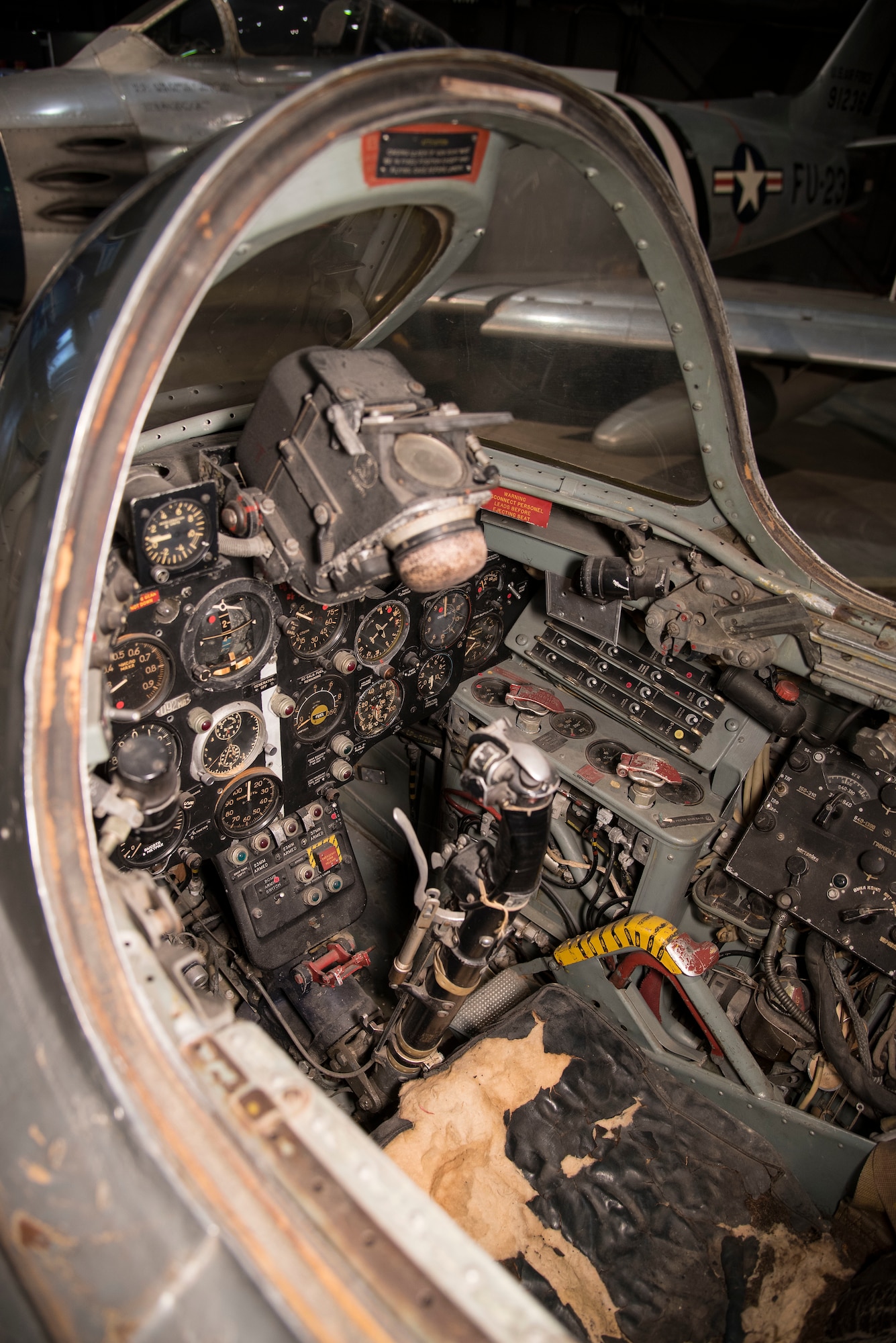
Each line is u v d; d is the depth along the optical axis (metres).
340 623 2.56
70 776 1.39
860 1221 2.32
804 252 13.36
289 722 2.63
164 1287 1.05
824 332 7.05
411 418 1.72
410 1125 2.35
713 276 1.99
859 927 2.46
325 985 2.94
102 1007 1.25
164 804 1.75
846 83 8.91
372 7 4.08
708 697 2.77
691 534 2.56
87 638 1.37
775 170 8.27
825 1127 2.38
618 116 1.65
